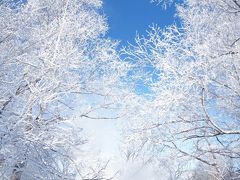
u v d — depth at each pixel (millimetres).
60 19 7531
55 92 6129
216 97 6043
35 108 6082
